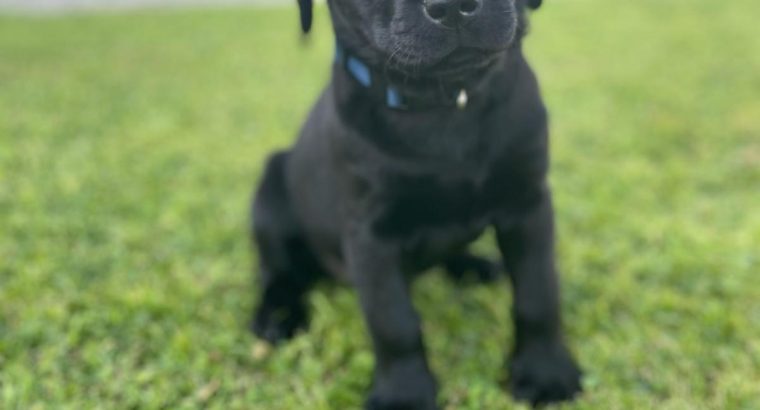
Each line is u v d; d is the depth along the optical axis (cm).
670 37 187
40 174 105
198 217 94
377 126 61
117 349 71
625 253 81
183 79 168
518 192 63
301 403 65
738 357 66
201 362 69
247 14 264
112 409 65
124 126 130
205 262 84
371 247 63
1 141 121
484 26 56
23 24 253
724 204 90
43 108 142
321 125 67
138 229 90
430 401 64
